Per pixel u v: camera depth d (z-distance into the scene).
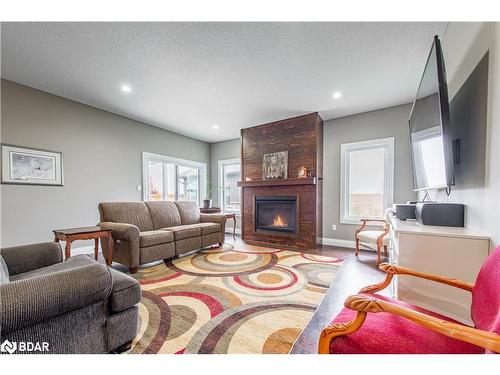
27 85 2.91
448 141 1.47
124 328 1.21
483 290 0.84
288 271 2.61
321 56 2.27
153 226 3.41
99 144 3.71
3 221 2.77
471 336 0.61
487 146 1.30
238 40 2.04
